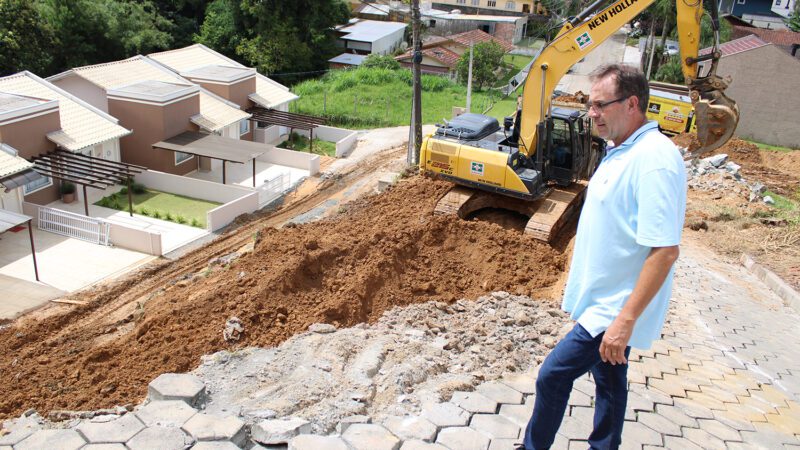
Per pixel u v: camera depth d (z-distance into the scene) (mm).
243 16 55094
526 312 10227
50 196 24734
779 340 10422
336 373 7582
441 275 12312
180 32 58594
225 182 28562
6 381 10227
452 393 6895
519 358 8141
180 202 26078
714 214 18359
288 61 54031
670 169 3484
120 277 19141
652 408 7062
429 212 15453
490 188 15516
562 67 14688
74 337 14742
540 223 14602
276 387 7289
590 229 3871
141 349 9945
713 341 9812
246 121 34750
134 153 28891
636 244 3684
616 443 4223
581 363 3969
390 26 66562
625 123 3732
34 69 44500
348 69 52719
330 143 35938
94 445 5020
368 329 9445
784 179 23953
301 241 13164
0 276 18562
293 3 54344
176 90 29391
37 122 24000
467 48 56219
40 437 5102
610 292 3854
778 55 33500
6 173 21562
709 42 38906
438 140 16078
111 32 49969
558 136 15938
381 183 24141
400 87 46875
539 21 71062
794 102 33938
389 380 7250
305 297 10547
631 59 55781
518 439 5691
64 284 18406
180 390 6391
